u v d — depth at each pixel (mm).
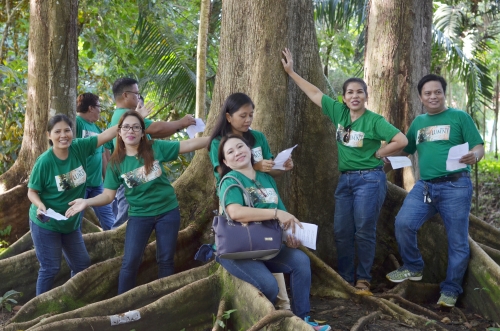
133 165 4633
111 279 5012
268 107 5223
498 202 13062
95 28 9984
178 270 5289
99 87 10703
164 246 4770
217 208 5453
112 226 6395
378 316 4785
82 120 6695
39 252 4840
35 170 4652
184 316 4445
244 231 3924
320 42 13320
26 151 7297
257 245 3902
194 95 10891
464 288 5402
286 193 5566
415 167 6926
